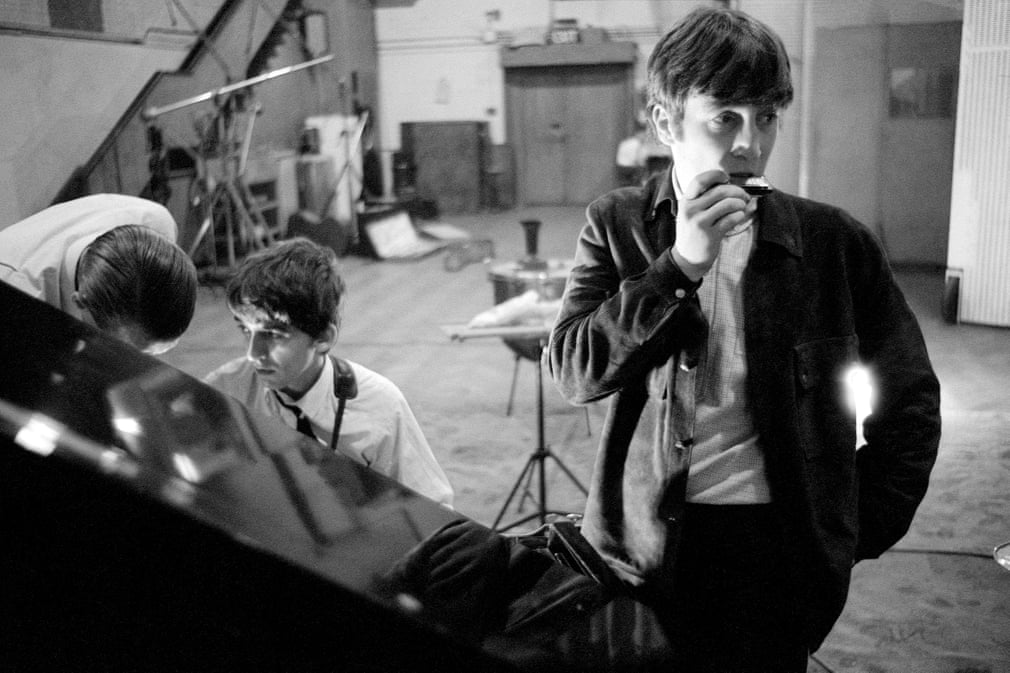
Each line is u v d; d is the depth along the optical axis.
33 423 0.47
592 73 14.55
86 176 7.64
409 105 14.92
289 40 11.16
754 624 1.22
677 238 1.09
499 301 4.13
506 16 14.50
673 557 1.21
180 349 6.66
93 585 0.47
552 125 14.88
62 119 7.44
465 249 9.84
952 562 3.33
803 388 1.20
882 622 2.94
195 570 0.48
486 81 14.78
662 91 1.14
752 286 1.21
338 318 1.36
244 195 9.52
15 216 6.91
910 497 1.26
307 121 11.55
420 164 14.57
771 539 1.21
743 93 1.08
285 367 1.34
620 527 1.29
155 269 1.20
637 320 1.12
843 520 1.21
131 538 0.47
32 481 0.45
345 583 0.52
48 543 0.46
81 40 7.65
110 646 0.48
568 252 10.55
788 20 7.15
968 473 4.14
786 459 1.20
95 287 1.18
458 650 0.55
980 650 2.76
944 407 5.08
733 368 1.21
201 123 8.66
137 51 8.48
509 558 0.66
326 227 10.70
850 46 8.66
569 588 0.66
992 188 6.58
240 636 0.49
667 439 1.21
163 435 0.55
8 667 0.48
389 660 0.53
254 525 0.51
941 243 8.95
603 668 0.59
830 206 1.26
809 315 1.21
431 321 7.49
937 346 6.34
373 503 0.63
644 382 1.26
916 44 8.54
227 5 9.82
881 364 1.27
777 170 7.43
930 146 8.74
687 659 0.64
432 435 4.76
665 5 14.02
